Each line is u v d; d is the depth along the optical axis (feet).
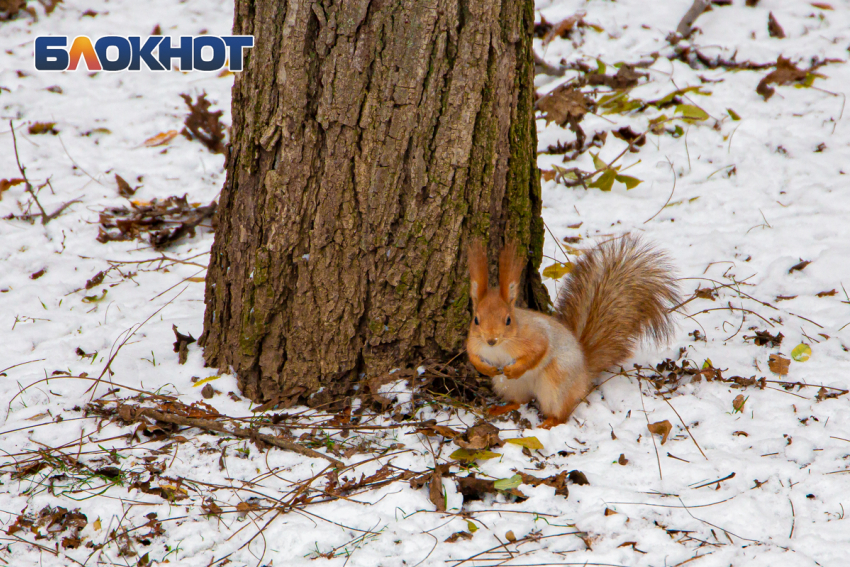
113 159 43.45
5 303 30.91
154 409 23.18
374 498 19.47
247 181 23.21
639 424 22.47
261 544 18.21
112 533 18.65
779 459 20.52
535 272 25.99
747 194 36.50
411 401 23.43
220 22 59.82
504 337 21.09
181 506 19.52
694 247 33.04
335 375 23.84
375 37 21.50
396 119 21.97
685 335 27.37
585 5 56.03
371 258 22.97
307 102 22.02
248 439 21.99
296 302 23.45
